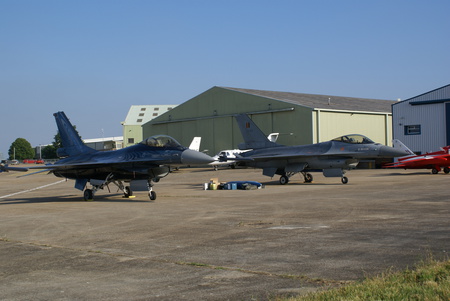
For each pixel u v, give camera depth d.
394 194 19.52
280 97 61.81
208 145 62.62
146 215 15.33
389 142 59.75
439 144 46.50
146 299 6.20
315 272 7.21
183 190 26.84
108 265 8.25
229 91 60.12
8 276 7.70
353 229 10.94
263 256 8.45
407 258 7.84
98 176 22.27
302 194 21.22
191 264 8.07
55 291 6.74
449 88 45.69
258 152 32.12
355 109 57.75
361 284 6.25
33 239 11.25
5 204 21.55
